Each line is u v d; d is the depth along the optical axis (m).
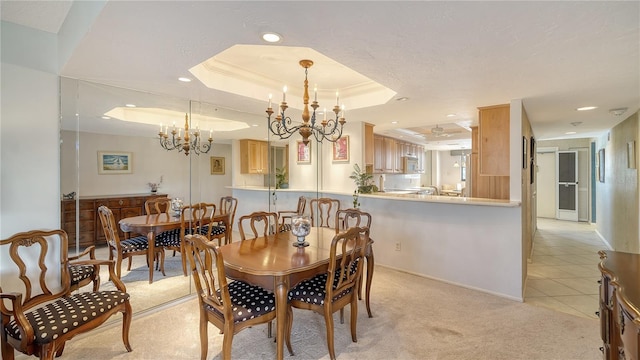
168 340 2.32
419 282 3.48
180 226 3.25
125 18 1.44
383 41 1.70
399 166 6.65
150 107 2.99
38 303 2.05
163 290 3.07
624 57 1.90
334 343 2.26
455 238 3.43
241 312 1.88
